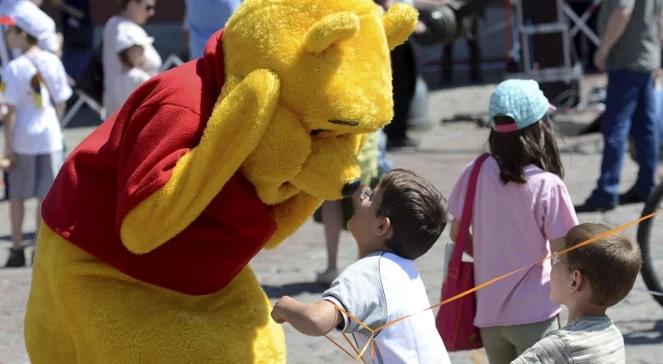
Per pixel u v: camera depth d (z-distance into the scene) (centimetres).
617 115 1035
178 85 399
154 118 393
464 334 524
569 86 1619
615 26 1005
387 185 421
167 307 408
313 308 393
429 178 1247
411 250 419
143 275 408
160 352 398
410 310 407
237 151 381
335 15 373
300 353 688
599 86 1747
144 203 386
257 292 436
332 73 383
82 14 2052
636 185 1072
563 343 409
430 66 2175
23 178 941
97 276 411
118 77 998
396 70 1418
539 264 509
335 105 382
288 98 385
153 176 384
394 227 417
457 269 525
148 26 2261
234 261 415
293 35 387
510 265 511
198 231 403
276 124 385
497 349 521
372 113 388
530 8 1616
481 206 518
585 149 1370
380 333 403
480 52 2066
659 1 1022
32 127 936
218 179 384
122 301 405
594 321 415
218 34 415
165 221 387
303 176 396
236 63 394
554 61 1612
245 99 378
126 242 395
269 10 391
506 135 512
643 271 728
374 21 396
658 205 728
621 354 416
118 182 402
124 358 399
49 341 427
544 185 507
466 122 1648
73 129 1714
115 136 409
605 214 1033
